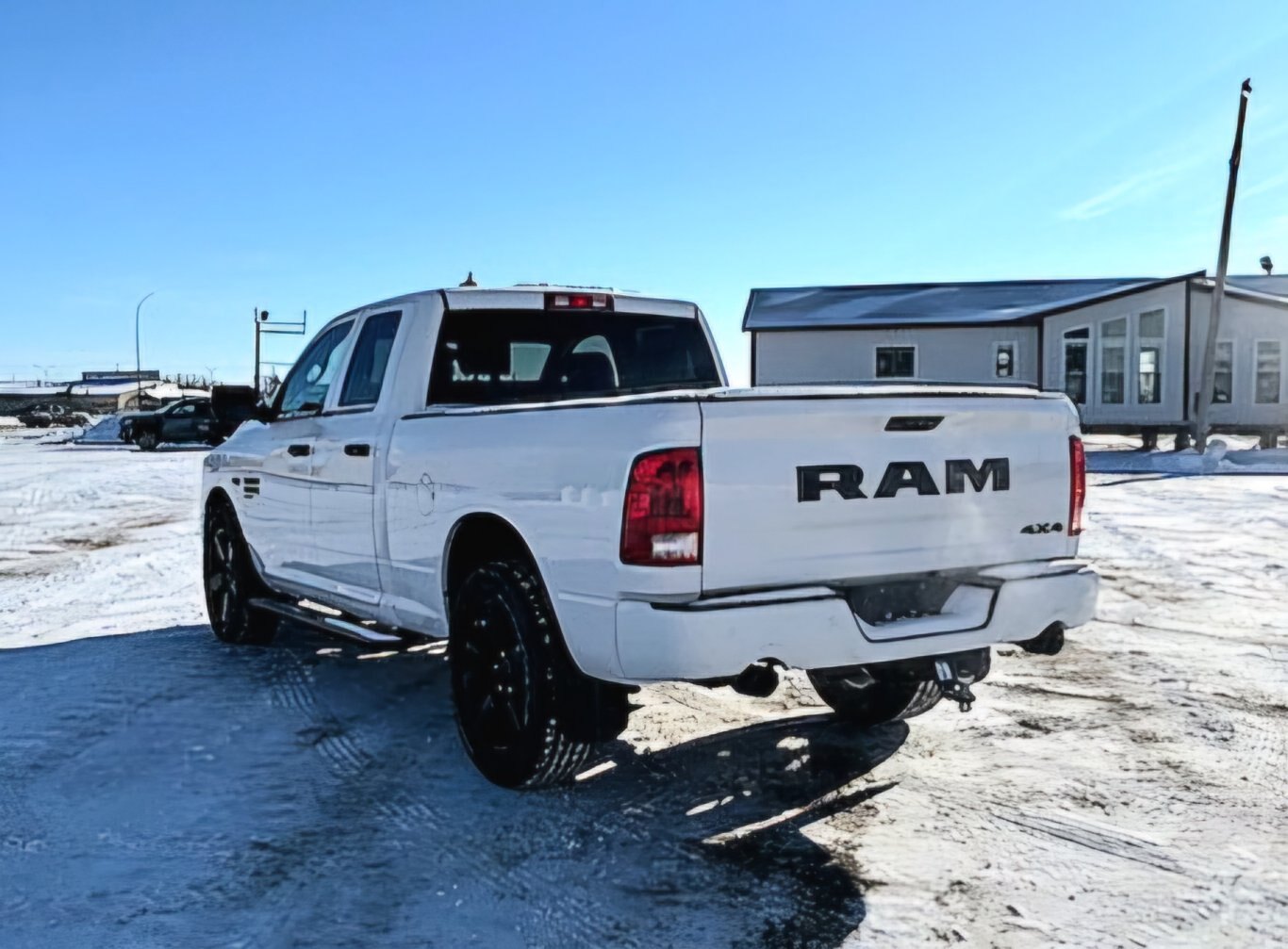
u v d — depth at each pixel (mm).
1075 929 2965
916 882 3252
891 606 3742
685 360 5699
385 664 6008
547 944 2918
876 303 30812
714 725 4848
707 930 2984
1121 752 4383
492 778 4012
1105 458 22609
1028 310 28250
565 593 3584
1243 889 3189
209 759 4391
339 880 3297
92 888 3254
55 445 36938
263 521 5941
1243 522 11977
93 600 8125
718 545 3332
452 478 4148
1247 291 23953
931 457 3703
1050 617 3850
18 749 4500
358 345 5391
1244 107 20953
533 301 5160
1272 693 5223
